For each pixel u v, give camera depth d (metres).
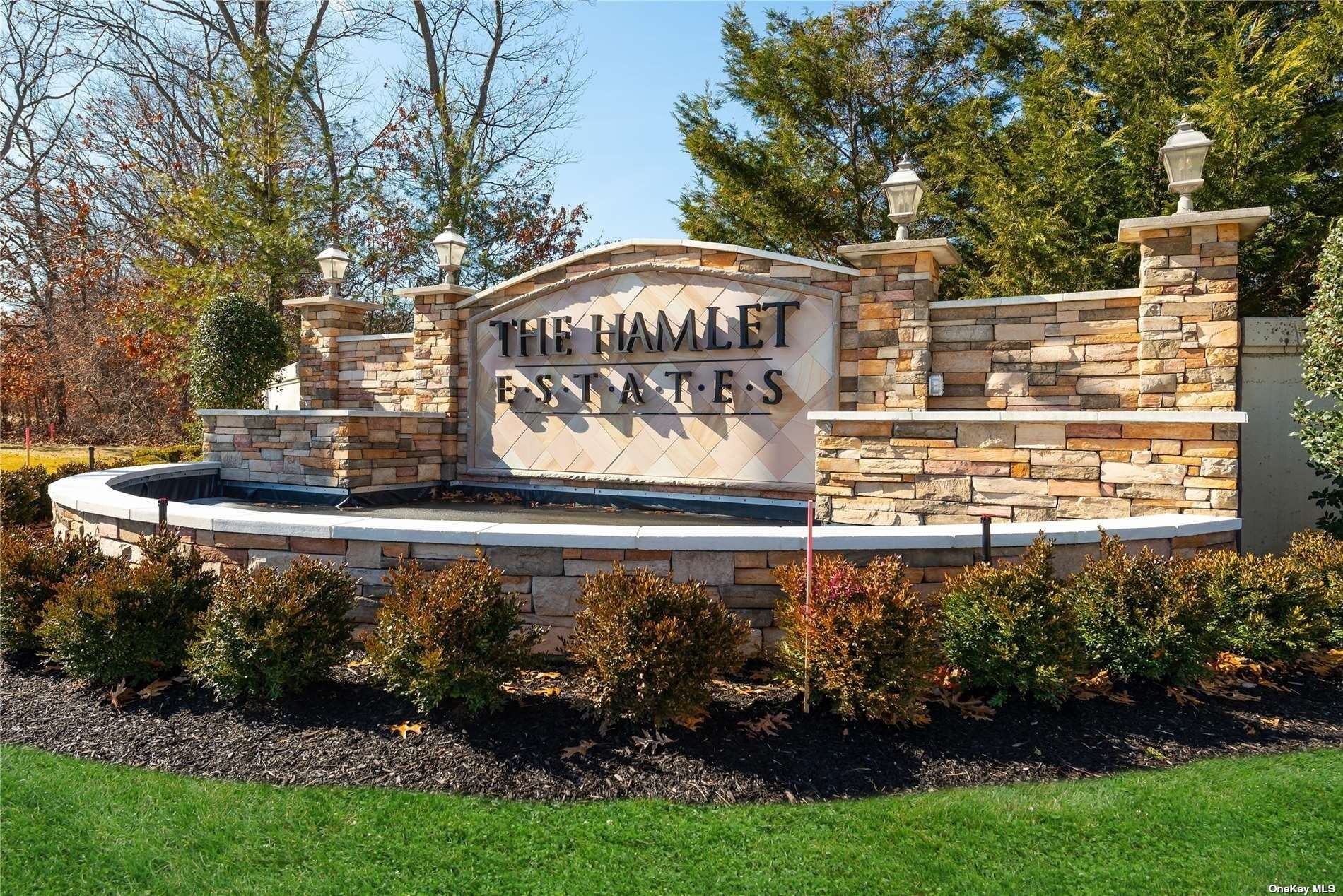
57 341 22.09
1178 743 3.65
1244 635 4.28
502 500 9.76
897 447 6.58
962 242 15.44
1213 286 6.43
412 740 3.65
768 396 8.15
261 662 3.96
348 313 11.80
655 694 3.58
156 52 21.98
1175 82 11.63
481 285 20.33
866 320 7.71
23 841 2.91
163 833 2.95
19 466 13.15
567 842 2.89
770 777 3.33
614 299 9.06
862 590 3.77
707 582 4.42
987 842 2.89
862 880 2.68
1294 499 7.06
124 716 4.02
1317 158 11.28
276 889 2.63
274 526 4.95
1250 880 2.66
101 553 5.32
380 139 20.67
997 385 7.48
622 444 9.02
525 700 4.01
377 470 9.44
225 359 11.11
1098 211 11.83
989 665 3.90
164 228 17.33
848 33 16.92
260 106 16.47
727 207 17.67
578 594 4.50
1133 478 5.81
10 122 22.19
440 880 2.68
